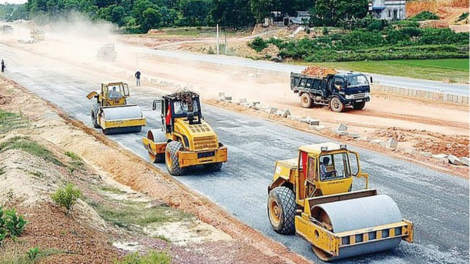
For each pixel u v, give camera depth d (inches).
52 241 494.9
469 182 796.6
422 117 1412.4
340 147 580.1
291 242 596.7
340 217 523.5
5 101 1744.6
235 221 663.8
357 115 1446.9
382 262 542.9
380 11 4753.9
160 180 815.7
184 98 884.6
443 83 1966.0
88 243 513.3
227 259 539.5
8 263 431.2
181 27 5315.0
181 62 3070.9
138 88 1987.0
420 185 783.1
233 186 802.2
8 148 925.8
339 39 3671.3
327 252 522.3
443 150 1053.2
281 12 4594.0
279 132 1163.3
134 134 1198.3
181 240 597.0
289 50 3346.5
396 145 1019.9
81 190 741.9
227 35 4633.4
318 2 4220.0
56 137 1172.5
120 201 742.5
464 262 541.0
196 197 754.2
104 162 968.3
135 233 603.2
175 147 858.1
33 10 7003.0
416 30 3713.1
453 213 671.8
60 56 3476.9
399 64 2827.3
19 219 508.1
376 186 779.4
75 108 1573.6
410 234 535.8
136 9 5521.7
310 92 1552.7
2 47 4387.3
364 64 2864.2
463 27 4195.4
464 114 1446.9
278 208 613.0
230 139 1102.4
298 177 590.6
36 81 2244.1
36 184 669.9
